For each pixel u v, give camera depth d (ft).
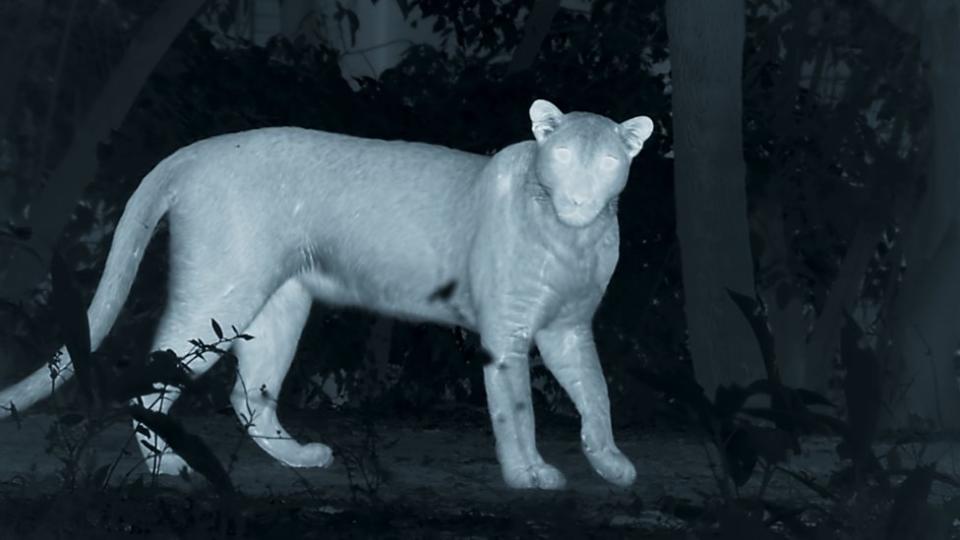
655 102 71.20
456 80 75.61
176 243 41.37
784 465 45.24
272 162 41.50
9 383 59.52
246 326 40.98
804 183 73.46
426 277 40.34
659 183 69.82
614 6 73.46
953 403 67.21
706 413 27.61
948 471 45.85
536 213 38.40
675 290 70.18
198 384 31.17
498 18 76.43
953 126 68.03
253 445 49.01
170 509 31.45
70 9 70.18
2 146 70.44
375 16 90.84
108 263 41.88
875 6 73.77
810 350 75.66
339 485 39.29
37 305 63.67
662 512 30.91
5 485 36.14
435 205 40.40
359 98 70.28
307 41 79.05
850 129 74.74
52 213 64.34
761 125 73.56
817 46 76.84
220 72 68.28
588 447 39.52
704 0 55.67
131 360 62.13
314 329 67.51
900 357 68.13
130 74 64.34
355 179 41.11
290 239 41.34
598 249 38.88
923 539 27.17
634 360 69.21
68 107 71.77
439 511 34.04
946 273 67.41
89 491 31.22
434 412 66.64
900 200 74.28
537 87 70.90
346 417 61.67
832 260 76.02
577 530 31.63
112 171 67.21
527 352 39.17
